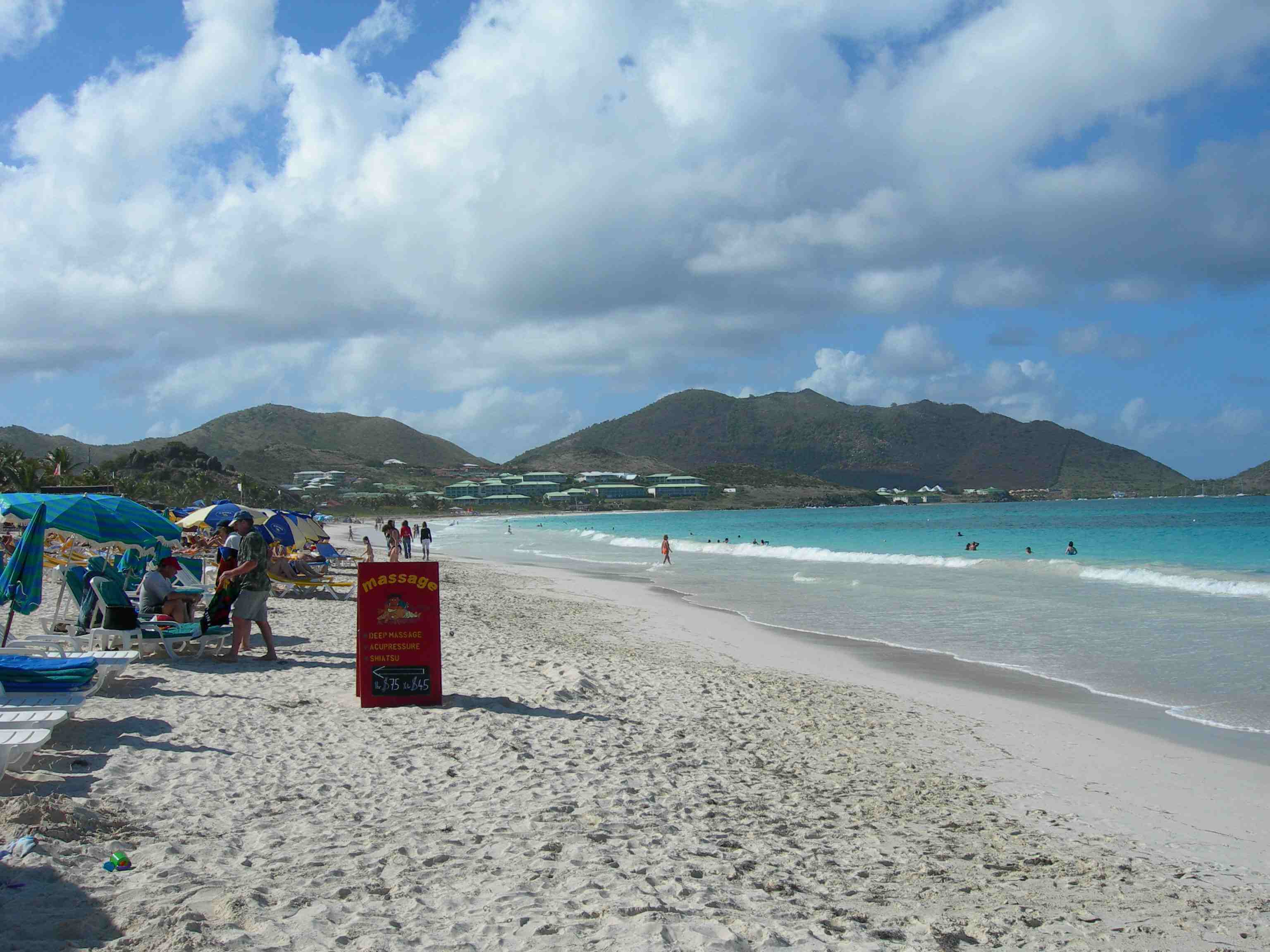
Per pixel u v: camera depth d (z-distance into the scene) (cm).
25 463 6400
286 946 350
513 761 680
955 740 908
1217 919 476
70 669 680
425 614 865
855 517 13412
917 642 1605
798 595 2456
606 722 858
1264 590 2295
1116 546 4712
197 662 1055
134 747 652
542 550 5488
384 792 591
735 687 1123
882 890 480
